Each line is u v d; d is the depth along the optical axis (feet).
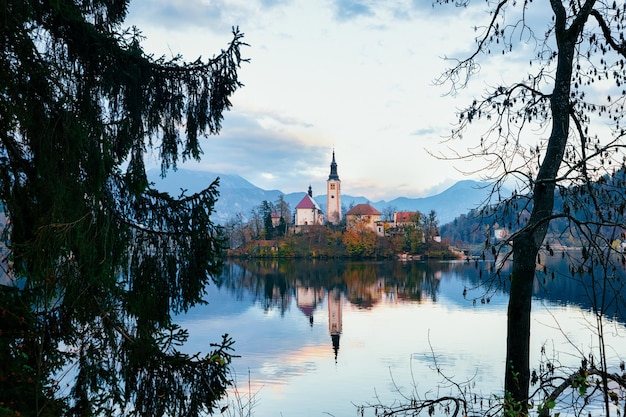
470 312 160.97
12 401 14.99
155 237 22.31
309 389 79.77
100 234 19.36
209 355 22.36
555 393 16.60
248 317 155.43
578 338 90.48
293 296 208.03
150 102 22.59
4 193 17.43
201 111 23.07
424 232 464.24
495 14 22.80
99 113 20.51
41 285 17.21
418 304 181.47
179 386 21.94
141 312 21.53
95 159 18.92
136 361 21.09
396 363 96.68
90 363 21.03
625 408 14.55
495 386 77.77
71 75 19.11
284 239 460.55
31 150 17.84
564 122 20.71
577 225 16.22
